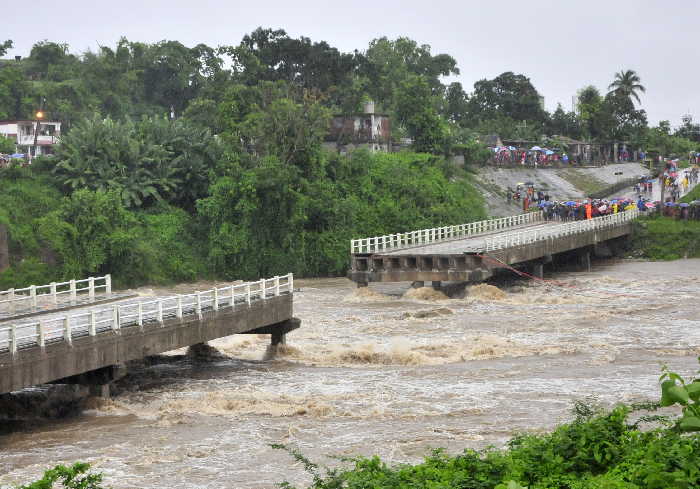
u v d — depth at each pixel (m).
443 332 39.97
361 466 11.80
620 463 11.05
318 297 54.66
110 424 24.84
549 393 27.33
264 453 21.75
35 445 22.73
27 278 60.12
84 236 62.84
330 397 27.44
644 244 77.19
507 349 34.75
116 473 20.28
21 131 88.44
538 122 140.00
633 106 141.25
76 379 26.72
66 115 91.94
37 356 23.47
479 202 90.00
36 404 26.62
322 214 72.94
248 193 69.25
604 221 72.25
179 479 19.80
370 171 82.56
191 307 31.64
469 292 52.00
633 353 33.94
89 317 25.58
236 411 25.98
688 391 10.29
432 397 27.25
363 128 93.25
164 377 31.19
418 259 52.88
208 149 74.12
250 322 33.28
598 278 61.31
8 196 65.62
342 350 35.28
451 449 21.59
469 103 144.00
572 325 41.16
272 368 32.72
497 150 110.19
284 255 70.19
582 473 11.40
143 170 71.25
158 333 28.33
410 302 50.94
